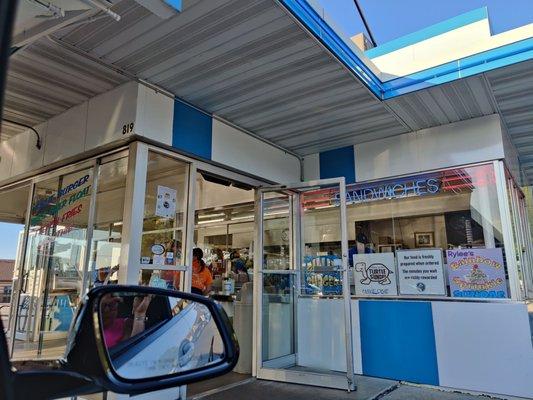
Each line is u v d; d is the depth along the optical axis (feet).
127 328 3.59
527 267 17.87
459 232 14.67
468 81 12.12
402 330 14.69
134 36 9.69
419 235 15.43
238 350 3.78
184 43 10.03
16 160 15.85
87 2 5.61
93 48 10.18
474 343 13.32
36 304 13.98
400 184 16.28
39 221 15.16
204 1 8.54
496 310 13.15
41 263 14.49
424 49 13.17
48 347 11.84
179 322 4.01
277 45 10.21
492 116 14.51
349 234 16.85
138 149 11.77
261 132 15.93
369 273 15.98
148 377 3.38
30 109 13.76
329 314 16.03
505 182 14.17
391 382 14.29
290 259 16.94
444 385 13.58
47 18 5.71
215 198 21.81
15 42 6.15
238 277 22.29
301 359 16.40
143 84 11.89
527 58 10.91
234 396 12.87
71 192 13.94
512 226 14.58
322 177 18.04
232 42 10.04
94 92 12.59
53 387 2.67
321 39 10.06
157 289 3.90
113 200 12.17
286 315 16.58
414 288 15.01
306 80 11.98
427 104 13.67
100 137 12.44
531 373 12.30
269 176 16.56
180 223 13.02
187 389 13.55
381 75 13.32
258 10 8.88
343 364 15.39
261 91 12.60
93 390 2.95
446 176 15.33
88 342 3.08
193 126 13.37
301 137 16.49
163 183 12.59
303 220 17.20
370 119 14.83
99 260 12.16
